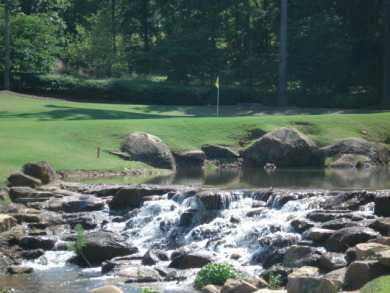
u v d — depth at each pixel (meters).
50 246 18.11
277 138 37.03
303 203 19.22
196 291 13.51
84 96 64.12
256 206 20.17
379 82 63.28
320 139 39.09
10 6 63.31
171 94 63.66
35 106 52.88
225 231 18.17
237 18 76.19
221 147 37.56
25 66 66.00
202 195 20.38
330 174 30.33
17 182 23.95
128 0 81.94
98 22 74.25
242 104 61.19
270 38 77.06
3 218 18.88
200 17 76.44
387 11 57.22
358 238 14.84
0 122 39.16
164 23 85.69
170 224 19.78
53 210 21.61
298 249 15.04
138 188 22.28
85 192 23.73
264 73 67.62
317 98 62.28
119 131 36.97
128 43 84.31
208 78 72.62
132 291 13.76
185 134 38.75
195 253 16.06
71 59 76.31
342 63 61.94
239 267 15.63
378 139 39.28
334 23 62.38
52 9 78.25
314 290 11.88
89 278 15.31
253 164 37.09
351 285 12.18
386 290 10.46
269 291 12.38
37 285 14.56
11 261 17.05
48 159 30.17
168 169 34.38
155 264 16.33
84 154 32.88
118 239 17.84
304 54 62.00
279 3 70.50
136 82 66.38
